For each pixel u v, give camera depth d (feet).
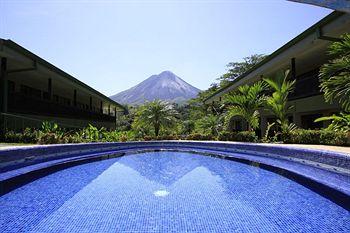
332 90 26.61
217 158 36.29
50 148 30.22
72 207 14.67
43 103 56.54
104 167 29.40
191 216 13.20
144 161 34.30
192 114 122.93
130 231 11.25
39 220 12.60
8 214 13.50
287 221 12.42
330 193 16.26
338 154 19.03
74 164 30.55
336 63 25.41
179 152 45.11
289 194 17.35
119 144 49.37
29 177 21.72
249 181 21.63
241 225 11.94
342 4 13.66
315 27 36.70
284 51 46.44
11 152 22.91
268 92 57.36
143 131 79.46
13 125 46.50
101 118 95.76
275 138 41.65
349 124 28.86
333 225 11.89
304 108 44.78
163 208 14.51
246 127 66.54
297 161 25.43
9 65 48.93
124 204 15.26
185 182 21.49
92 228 11.59
